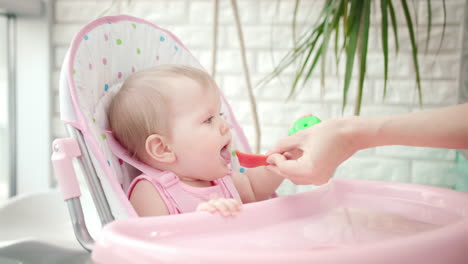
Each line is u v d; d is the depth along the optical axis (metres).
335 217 0.71
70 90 0.75
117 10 1.91
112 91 0.89
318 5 1.74
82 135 0.75
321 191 0.78
